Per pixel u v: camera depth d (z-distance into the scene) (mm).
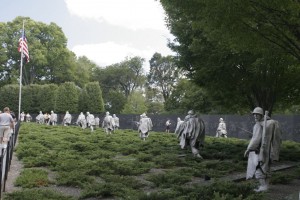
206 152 15977
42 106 63062
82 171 11148
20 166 12859
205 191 7746
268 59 14656
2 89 64125
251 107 21109
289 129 31062
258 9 10086
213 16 10422
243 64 17000
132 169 11938
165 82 81500
